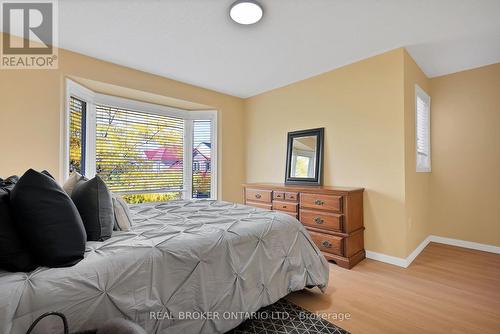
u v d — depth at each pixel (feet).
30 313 2.89
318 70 10.62
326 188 9.34
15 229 3.31
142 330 2.89
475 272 8.09
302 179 11.32
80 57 8.90
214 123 13.56
